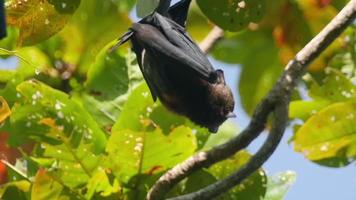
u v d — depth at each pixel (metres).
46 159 12.55
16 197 12.38
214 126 13.02
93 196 12.53
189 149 12.41
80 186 12.48
